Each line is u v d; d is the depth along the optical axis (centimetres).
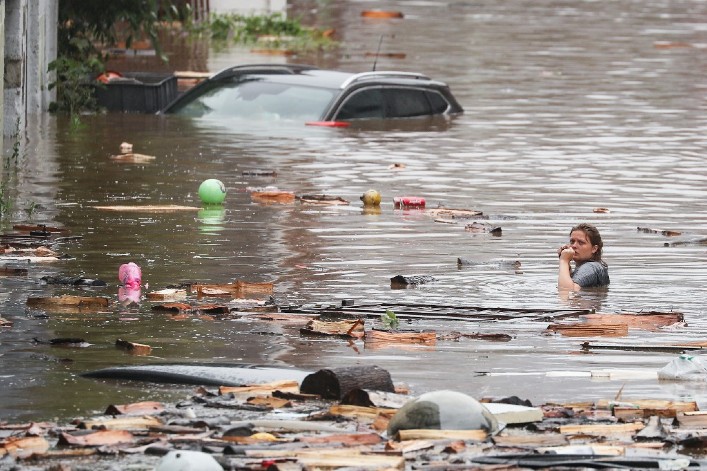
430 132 6272
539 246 3834
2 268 3356
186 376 2448
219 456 1995
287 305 3066
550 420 2230
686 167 5391
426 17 13112
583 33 11700
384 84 6712
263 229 3997
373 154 5578
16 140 5534
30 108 6344
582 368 2578
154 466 1969
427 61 9512
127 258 3547
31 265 3444
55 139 5725
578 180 5041
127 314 2961
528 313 3025
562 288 3288
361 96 6619
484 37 11244
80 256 3556
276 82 6706
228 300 3102
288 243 3803
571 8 14300
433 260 3606
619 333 2852
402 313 3009
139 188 4656
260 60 9481
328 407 2295
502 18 13062
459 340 2783
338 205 4459
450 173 5156
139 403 2269
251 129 6184
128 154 5378
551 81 8450
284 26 11325
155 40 7219
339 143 5853
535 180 5025
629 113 7062
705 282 3384
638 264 3594
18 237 3781
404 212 4356
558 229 4106
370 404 2277
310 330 2816
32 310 2983
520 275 3444
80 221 4044
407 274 3422
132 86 6681
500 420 2202
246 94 6650
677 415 2227
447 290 3247
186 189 4672
